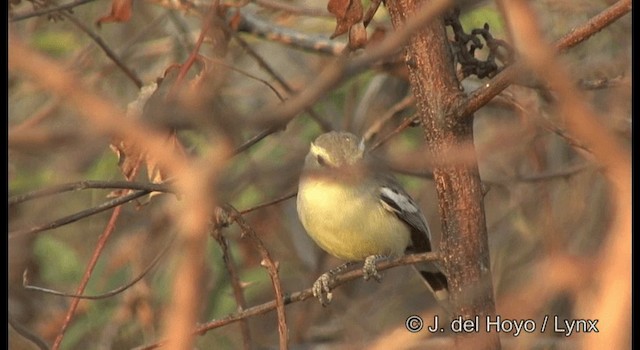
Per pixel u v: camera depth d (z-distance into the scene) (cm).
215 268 1305
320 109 1498
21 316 1304
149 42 1498
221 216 950
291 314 1423
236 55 1419
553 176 1262
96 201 1327
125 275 1333
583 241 1210
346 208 1105
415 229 1162
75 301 929
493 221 1435
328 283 967
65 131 368
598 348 295
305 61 1575
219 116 373
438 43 804
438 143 797
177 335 362
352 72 399
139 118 377
